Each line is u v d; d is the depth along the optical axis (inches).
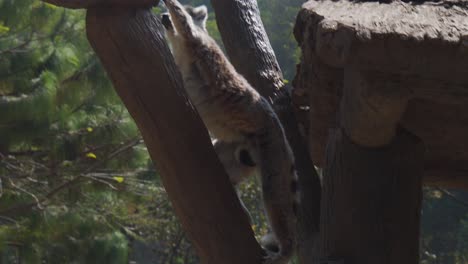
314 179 283.1
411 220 186.1
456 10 159.3
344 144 185.8
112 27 182.7
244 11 323.9
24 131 546.6
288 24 847.1
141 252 1060.5
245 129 245.9
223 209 201.6
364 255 185.0
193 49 236.7
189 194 199.0
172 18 234.7
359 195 185.3
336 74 184.7
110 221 640.4
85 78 585.9
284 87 307.9
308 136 275.7
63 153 579.5
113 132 598.2
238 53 315.0
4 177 576.4
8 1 537.0
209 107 241.4
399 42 143.8
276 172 248.1
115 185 621.3
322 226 195.0
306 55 187.3
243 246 205.0
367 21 150.6
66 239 588.7
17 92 552.4
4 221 574.6
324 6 176.6
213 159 199.8
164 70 189.3
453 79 149.6
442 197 859.4
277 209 248.7
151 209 793.6
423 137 206.7
